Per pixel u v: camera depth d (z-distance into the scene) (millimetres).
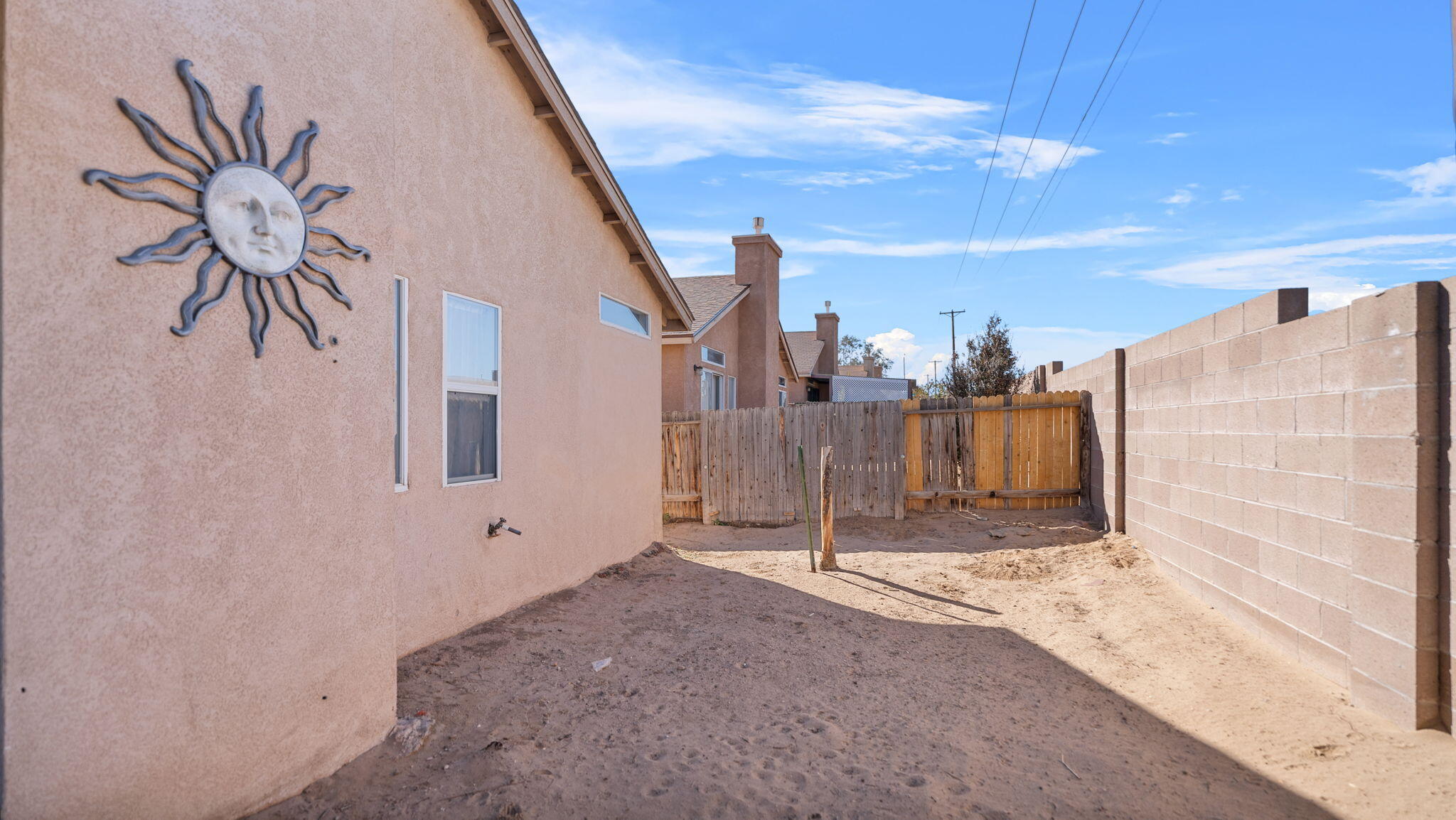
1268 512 5754
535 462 6781
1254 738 4402
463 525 5660
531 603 6605
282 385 3158
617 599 7129
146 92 2656
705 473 12727
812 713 4691
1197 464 7051
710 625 6410
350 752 3551
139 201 2615
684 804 3539
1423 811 3482
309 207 3266
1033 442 11953
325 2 3412
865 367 45531
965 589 8055
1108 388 9984
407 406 5027
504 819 3275
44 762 2359
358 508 3594
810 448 12430
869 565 9211
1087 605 7238
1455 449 3967
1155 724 4727
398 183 4977
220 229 2877
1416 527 4109
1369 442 4484
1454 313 3961
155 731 2678
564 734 4145
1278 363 5602
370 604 3682
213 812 2889
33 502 2330
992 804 3703
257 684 3059
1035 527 10758
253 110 3021
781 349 21266
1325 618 5039
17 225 2293
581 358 7738
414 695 4391
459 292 5609
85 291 2461
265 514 3090
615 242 8664
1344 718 4434
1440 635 4078
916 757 4168
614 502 8531
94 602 2490
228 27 2949
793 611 7000
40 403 2344
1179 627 6301
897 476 12109
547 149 7031
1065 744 4441
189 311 2764
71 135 2432
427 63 5289
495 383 6156
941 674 5531
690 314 10852
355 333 3557
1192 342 7215
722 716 4566
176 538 2740
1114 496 9688
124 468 2570
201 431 2826
